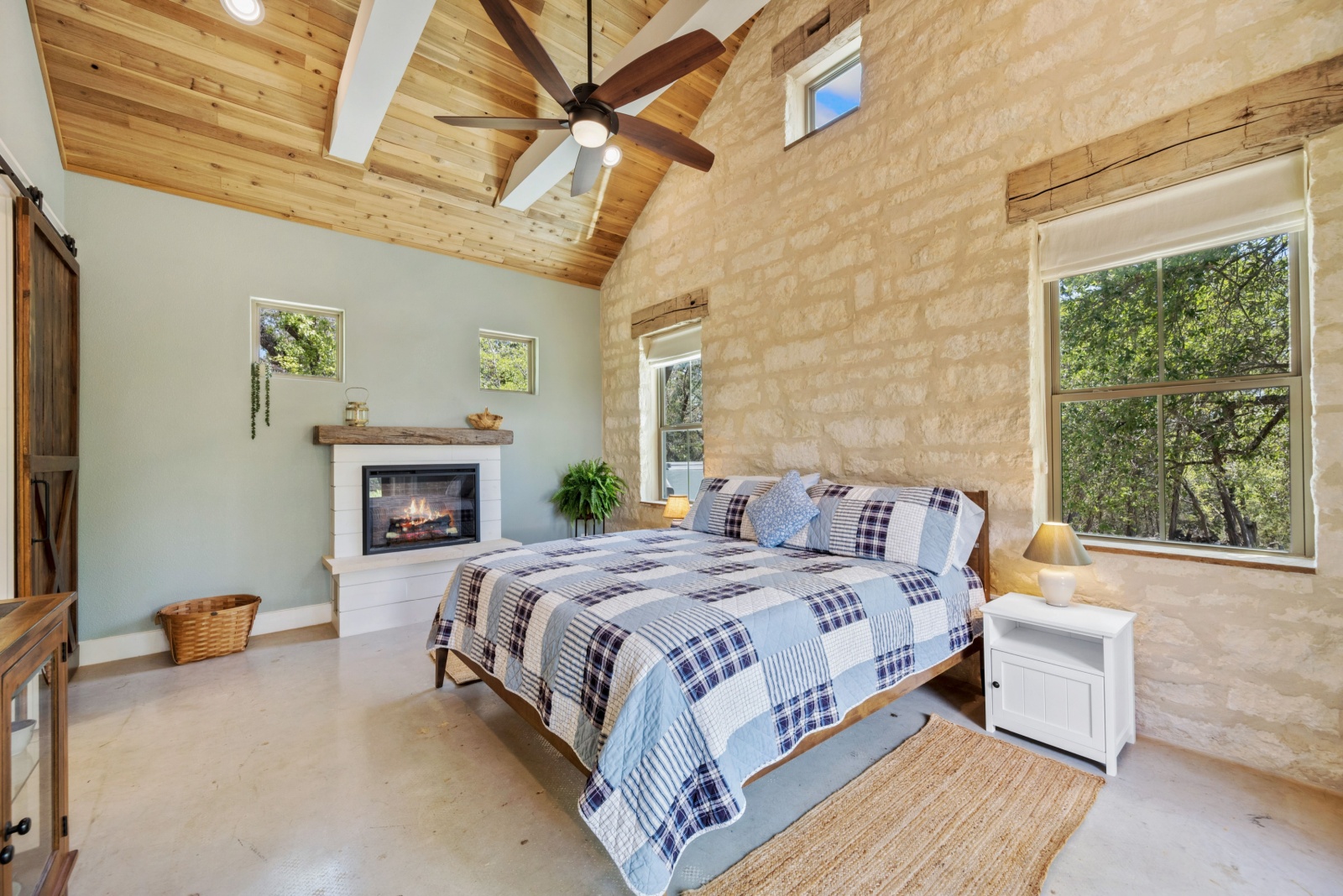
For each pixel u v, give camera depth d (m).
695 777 1.49
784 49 3.86
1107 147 2.43
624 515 5.34
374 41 2.63
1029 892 1.49
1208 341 2.32
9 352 2.29
